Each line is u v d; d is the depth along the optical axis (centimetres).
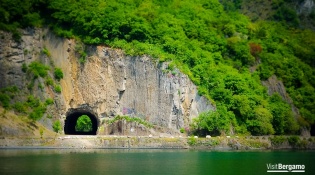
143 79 16812
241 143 16612
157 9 18562
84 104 16838
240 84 17712
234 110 17425
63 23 17062
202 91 16975
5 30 16138
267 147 17125
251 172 10812
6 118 14962
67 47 16862
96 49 16912
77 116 18688
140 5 18262
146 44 17100
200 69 17338
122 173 10219
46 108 16012
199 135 16738
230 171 10856
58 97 16412
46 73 16425
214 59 18438
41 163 11175
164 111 16675
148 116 16700
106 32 16938
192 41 18138
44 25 16912
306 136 18875
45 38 16850
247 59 19225
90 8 17175
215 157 13412
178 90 16738
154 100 16750
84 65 16862
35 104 15888
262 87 18812
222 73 17862
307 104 19912
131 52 16888
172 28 17838
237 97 17325
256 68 19500
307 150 17525
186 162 12131
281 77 19938
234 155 14125
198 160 12612
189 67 17362
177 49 17262
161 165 11494
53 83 16450
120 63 16862
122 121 16600
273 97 18862
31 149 14338
